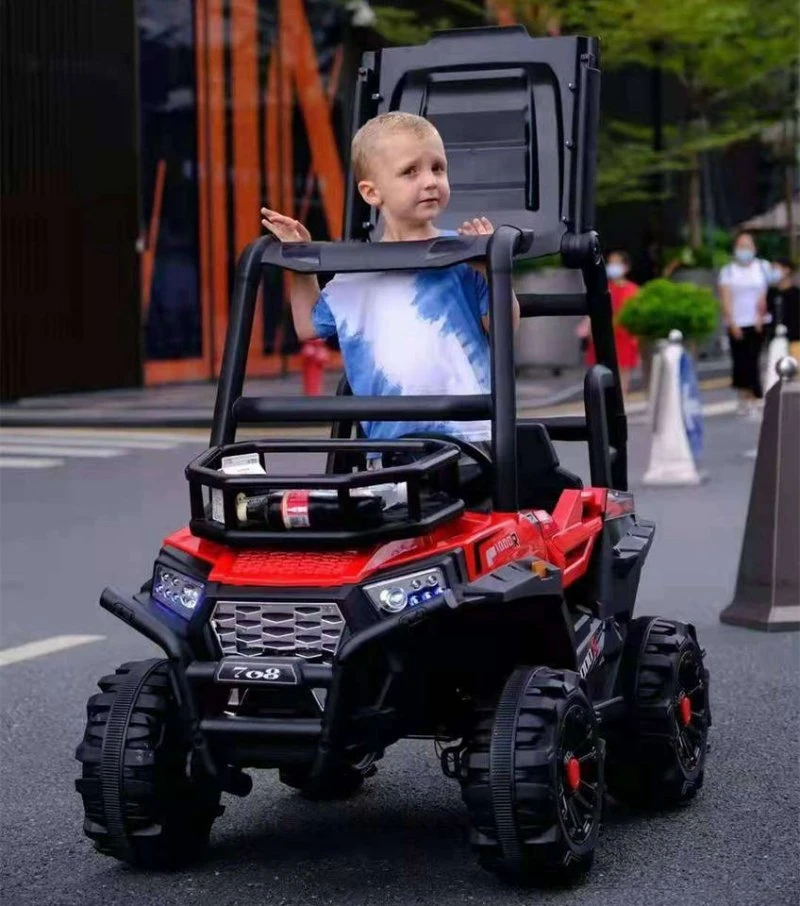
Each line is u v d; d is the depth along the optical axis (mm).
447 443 5582
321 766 5309
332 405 5719
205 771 5418
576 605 6352
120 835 5688
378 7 34094
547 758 5340
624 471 7043
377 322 5832
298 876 5867
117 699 5699
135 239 29750
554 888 5645
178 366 30875
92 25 28859
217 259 31625
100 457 19703
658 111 34969
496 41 6910
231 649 5387
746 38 34250
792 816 6477
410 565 5305
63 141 28391
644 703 6379
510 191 6816
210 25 31266
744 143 42031
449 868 5910
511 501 5656
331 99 33906
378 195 5828
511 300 5625
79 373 28688
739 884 5684
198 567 5488
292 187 33250
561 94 6805
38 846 6344
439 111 6953
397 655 5277
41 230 27922
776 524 10039
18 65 27500
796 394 10070
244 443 5641
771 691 8516
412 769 7309
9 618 10977
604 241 39719
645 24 32844
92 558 13156
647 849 6082
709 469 17531
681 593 11203
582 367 30344
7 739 7992
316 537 5324
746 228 41656
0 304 27062
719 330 34688
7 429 23641
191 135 30984
